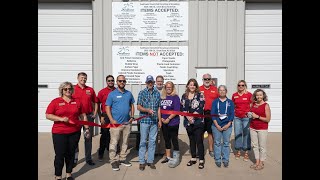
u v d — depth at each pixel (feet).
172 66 32.27
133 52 32.24
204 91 23.89
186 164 21.59
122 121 20.13
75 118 17.49
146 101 20.39
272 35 33.68
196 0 32.19
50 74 33.91
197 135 20.68
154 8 32.07
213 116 20.86
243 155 24.34
